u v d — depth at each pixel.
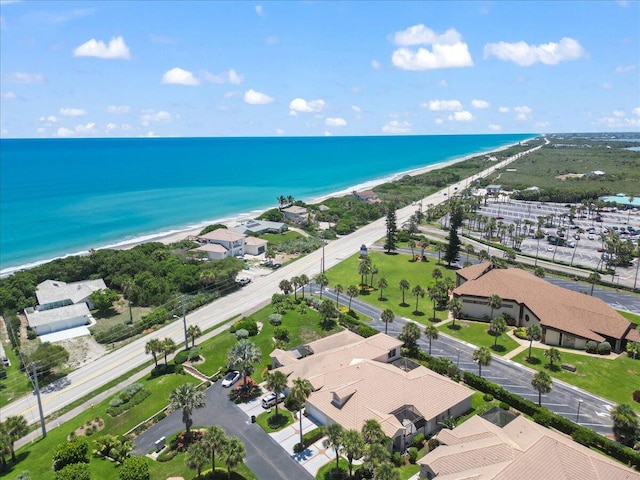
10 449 63.16
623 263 150.88
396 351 86.19
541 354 91.50
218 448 54.12
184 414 64.38
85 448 61.66
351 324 102.81
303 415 71.81
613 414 62.12
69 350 98.25
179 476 58.53
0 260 166.75
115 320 113.44
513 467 51.47
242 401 75.81
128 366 91.06
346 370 75.44
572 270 145.38
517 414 71.12
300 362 80.19
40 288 125.81
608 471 52.19
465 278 119.94
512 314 106.50
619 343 92.62
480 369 80.25
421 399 69.06
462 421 69.12
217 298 124.88
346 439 53.25
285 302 114.62
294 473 59.09
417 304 117.38
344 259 157.12
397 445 62.78
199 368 86.62
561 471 52.12
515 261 152.62
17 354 96.94
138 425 70.19
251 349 77.81
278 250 168.75
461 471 53.75
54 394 82.25
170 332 105.81
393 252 166.00
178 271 132.12
